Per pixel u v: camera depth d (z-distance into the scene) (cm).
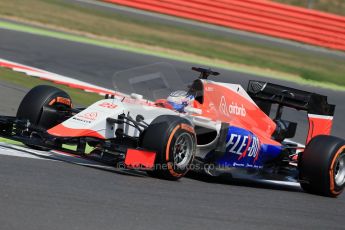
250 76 7106
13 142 2961
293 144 3412
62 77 5453
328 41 10000
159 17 10144
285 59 8675
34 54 6125
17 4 9019
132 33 8531
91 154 2581
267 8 10150
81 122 2611
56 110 2812
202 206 2242
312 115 3319
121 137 2683
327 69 8556
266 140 3130
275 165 3231
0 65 5362
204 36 9238
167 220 1952
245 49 8856
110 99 2767
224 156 2906
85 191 2130
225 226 2011
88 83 5434
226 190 2684
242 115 3105
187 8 10350
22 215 1738
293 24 10100
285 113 5625
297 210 2525
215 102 2961
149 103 2839
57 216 1786
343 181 3102
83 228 1716
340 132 5253
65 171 2409
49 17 8544
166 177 2630
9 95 4266
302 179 3069
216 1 10275
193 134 2691
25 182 2102
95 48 6994
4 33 6800
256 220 2183
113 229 1756
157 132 2578
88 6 10031
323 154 3011
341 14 13088
